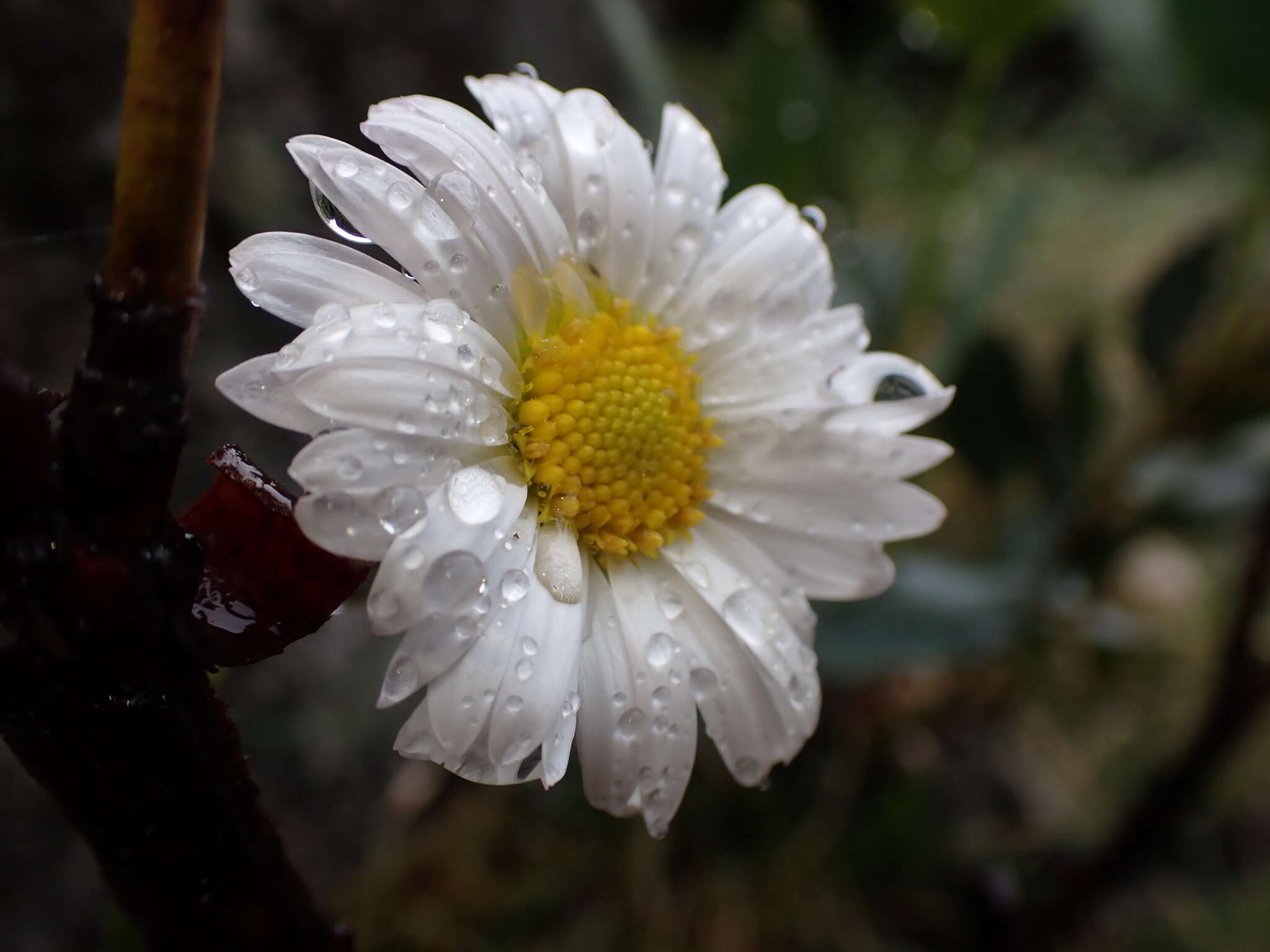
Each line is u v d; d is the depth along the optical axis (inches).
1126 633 4.6
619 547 2.4
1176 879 5.0
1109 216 8.2
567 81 6.2
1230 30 4.2
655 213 2.6
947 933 4.5
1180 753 4.0
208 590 1.8
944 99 8.5
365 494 1.9
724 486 2.6
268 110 4.3
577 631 2.2
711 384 2.6
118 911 3.2
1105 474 4.5
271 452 4.2
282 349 2.0
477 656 2.0
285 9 4.4
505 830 4.5
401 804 4.4
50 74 3.7
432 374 2.1
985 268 4.5
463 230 2.2
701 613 2.4
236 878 2.0
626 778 2.2
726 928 4.4
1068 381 4.5
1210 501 4.4
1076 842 4.9
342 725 4.3
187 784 1.9
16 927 3.5
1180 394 4.5
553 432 2.4
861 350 2.6
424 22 5.1
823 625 3.9
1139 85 4.8
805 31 4.6
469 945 4.2
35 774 1.9
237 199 4.2
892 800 4.5
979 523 5.5
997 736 5.2
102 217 3.8
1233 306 4.5
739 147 4.7
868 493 2.5
